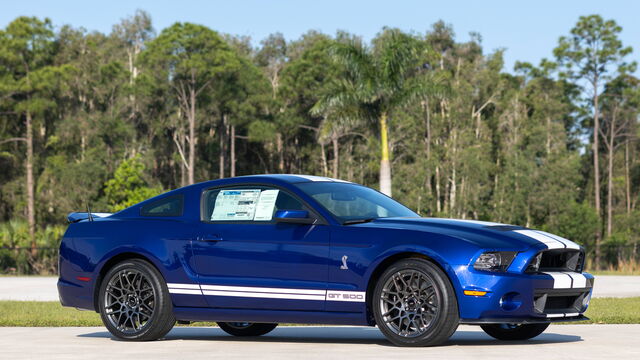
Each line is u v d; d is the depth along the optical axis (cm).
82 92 8325
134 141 8450
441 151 8156
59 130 7812
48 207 7606
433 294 720
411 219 779
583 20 9212
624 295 1759
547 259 752
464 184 7925
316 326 1032
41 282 2503
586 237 7519
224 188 834
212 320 813
